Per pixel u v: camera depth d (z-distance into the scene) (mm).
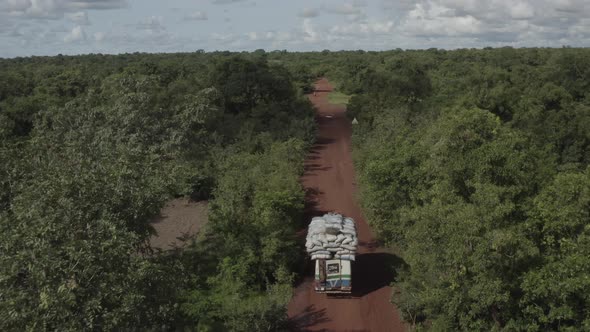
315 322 17516
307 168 37594
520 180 14789
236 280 18234
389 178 20391
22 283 10336
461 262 12516
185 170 26281
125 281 10758
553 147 31281
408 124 34656
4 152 15242
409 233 14680
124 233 10984
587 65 58594
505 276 12742
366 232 25250
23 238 10102
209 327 15758
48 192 10977
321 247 18484
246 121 41531
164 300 12367
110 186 11945
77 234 10852
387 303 18641
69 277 10148
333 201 30266
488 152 15023
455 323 14312
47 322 9734
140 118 24047
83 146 16766
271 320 16422
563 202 12805
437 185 16141
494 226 12609
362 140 39938
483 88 40062
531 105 37594
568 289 11398
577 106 44406
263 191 24250
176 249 19281
